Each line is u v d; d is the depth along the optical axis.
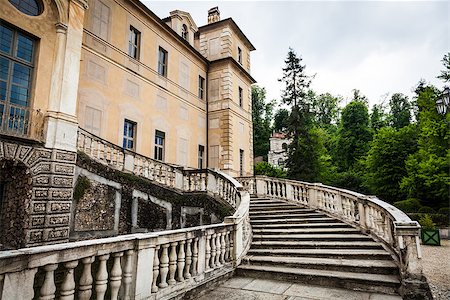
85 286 3.82
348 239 9.44
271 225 11.12
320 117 59.66
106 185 10.74
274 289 6.49
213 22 25.75
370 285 6.45
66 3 10.54
